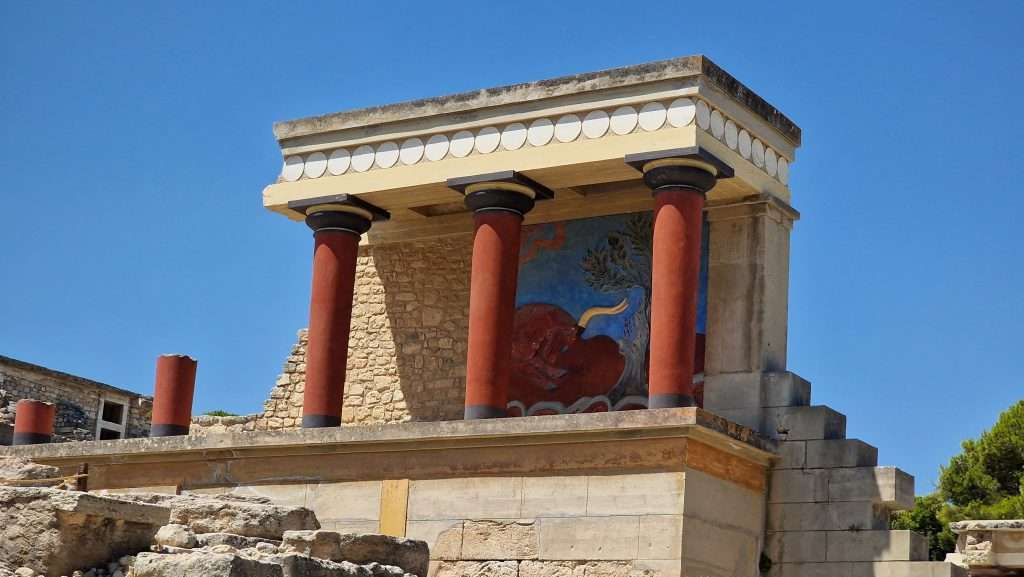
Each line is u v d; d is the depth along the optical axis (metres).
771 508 21.28
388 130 23.67
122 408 34.94
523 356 24.25
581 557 19.62
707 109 21.48
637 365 23.33
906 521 41.59
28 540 12.34
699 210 21.27
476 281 22.30
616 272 23.84
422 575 14.21
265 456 22.31
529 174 22.36
